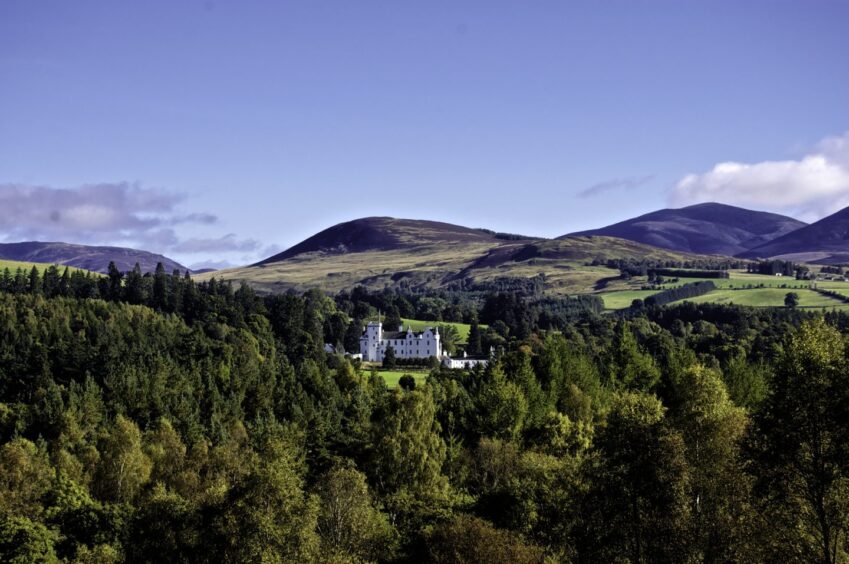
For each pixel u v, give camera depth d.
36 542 69.94
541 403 120.31
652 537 52.09
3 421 125.12
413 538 69.31
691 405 70.12
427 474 91.44
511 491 76.12
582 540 57.66
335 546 63.72
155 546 72.38
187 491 92.31
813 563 47.06
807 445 47.25
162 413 132.62
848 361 47.78
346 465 93.94
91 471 100.44
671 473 52.59
